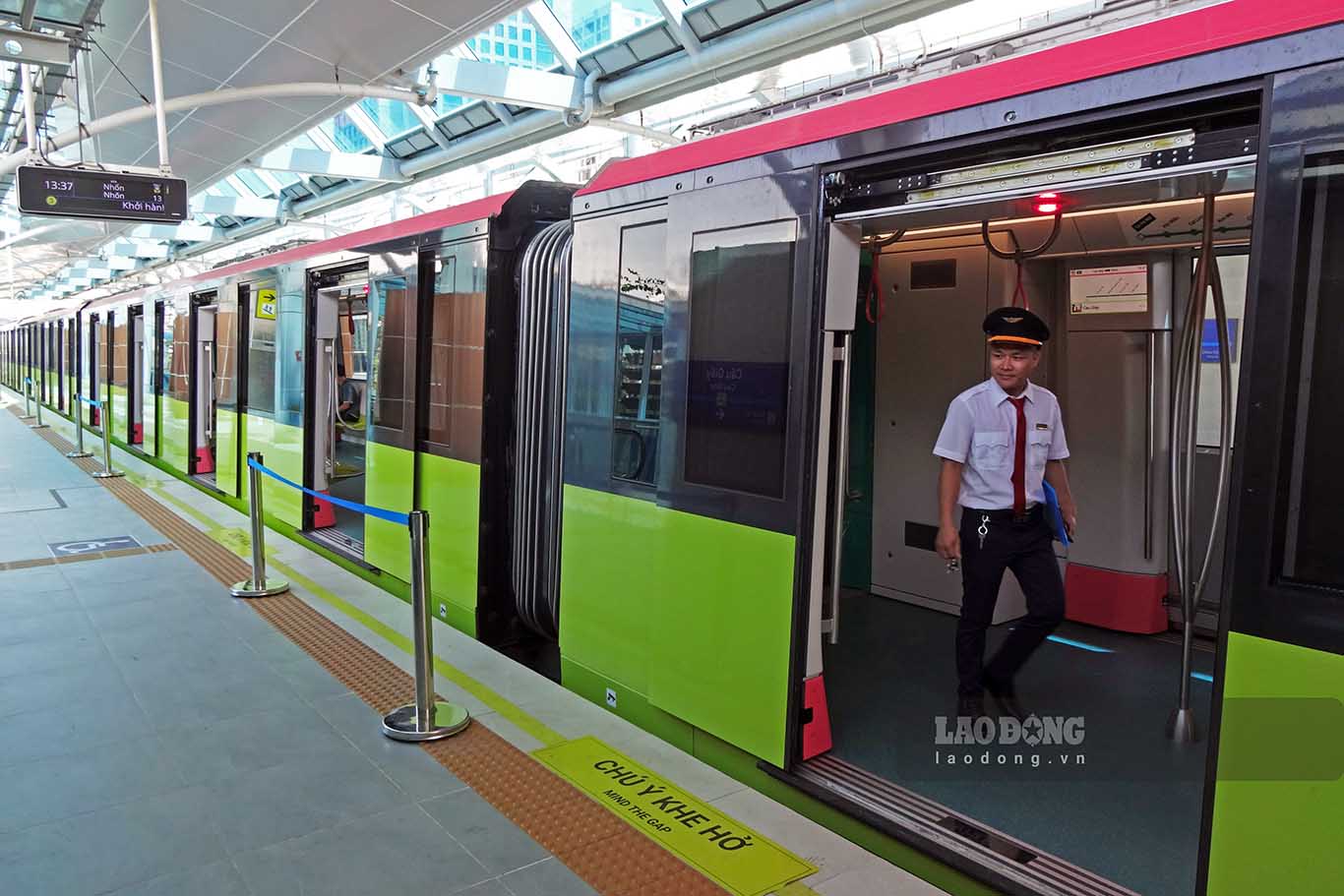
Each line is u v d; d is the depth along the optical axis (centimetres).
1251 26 216
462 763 366
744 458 346
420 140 1560
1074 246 474
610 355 427
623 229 420
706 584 363
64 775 354
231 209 2031
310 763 366
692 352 371
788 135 332
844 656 466
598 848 304
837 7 864
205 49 1084
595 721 409
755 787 349
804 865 293
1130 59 238
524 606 522
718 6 986
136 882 284
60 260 3653
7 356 3994
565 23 1155
